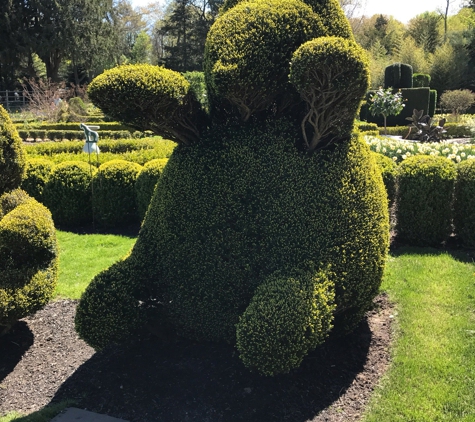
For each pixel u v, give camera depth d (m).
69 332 3.96
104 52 40.31
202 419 2.71
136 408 2.83
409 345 3.36
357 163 3.28
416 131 17.27
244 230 3.08
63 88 33.75
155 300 3.41
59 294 4.73
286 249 3.05
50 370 3.40
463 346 3.28
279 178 3.08
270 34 2.92
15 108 32.31
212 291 3.16
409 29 48.12
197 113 3.27
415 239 5.62
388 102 18.69
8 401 3.09
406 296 4.11
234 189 3.10
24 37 35.06
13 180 4.18
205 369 3.12
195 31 40.78
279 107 3.25
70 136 18.89
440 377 2.98
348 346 3.45
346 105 2.82
